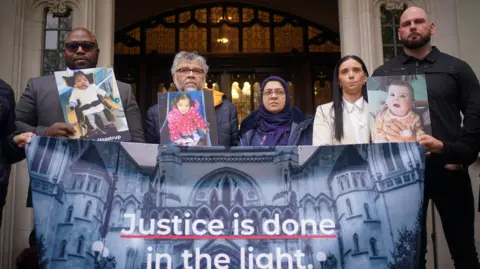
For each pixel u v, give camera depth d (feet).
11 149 9.25
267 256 8.36
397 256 8.36
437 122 10.63
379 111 9.37
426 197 10.97
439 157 10.30
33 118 11.01
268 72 23.98
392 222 8.48
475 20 15.69
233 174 8.71
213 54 23.88
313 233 8.44
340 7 16.44
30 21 15.55
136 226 8.41
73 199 8.43
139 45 23.94
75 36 11.04
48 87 11.02
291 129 11.49
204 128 9.80
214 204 8.57
